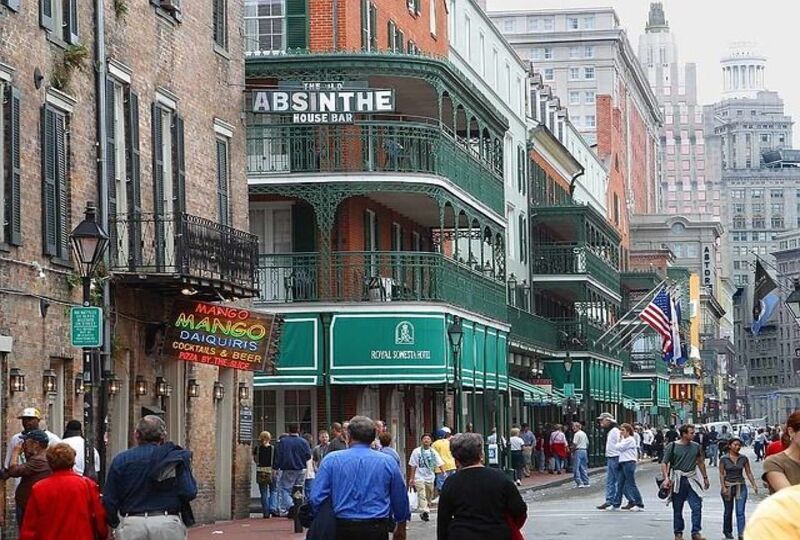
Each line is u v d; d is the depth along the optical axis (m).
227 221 32.97
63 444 13.31
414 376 41.75
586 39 153.12
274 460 33.84
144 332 28.16
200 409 31.03
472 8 60.59
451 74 43.59
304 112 40.00
